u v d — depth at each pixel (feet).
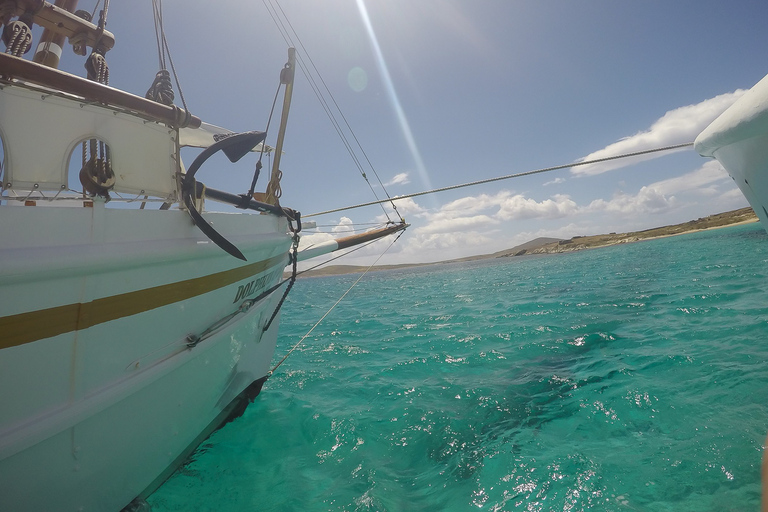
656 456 10.52
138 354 8.93
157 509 9.95
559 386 16.99
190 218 10.03
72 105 7.89
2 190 7.20
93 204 7.70
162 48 14.21
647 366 17.65
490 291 64.03
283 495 10.53
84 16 15.24
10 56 6.74
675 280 45.70
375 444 13.44
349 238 22.13
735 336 19.81
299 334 38.24
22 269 6.24
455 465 11.63
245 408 16.42
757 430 10.89
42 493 7.34
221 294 11.86
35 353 6.81
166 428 10.50
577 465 10.67
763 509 4.00
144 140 9.18
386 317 45.29
